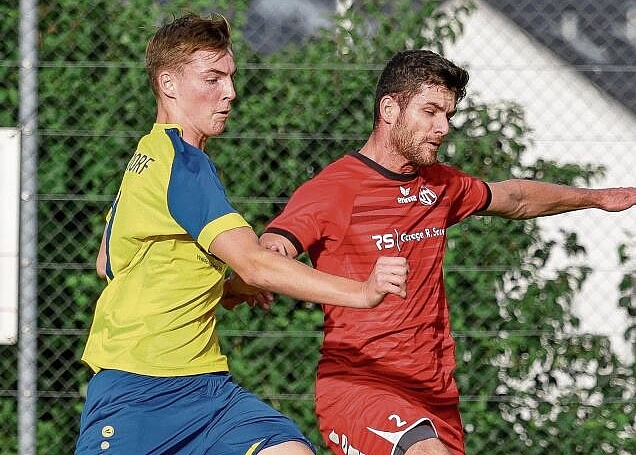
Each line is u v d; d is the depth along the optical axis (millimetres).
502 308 21812
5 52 22156
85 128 21969
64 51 22016
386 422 14336
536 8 25031
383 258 11438
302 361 21875
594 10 24672
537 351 21688
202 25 13125
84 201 21938
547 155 23625
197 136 13367
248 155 21891
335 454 15383
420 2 21891
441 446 13961
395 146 14836
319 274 11836
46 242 21906
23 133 21453
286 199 21859
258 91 21922
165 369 12938
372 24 21938
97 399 12938
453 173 15938
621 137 24031
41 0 22031
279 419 13000
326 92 21906
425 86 14664
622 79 24891
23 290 21406
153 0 21984
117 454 12812
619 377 21797
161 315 12906
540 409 21719
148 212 12688
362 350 14922
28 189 21469
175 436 12922
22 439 21312
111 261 13227
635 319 22141
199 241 12391
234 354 21875
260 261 11992
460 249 21875
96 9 21984
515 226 21875
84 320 22000
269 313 21922
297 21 22500
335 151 21953
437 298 15344
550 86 24703
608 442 21625
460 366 21719
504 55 24953
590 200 17016
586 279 21797
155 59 13211
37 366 21891
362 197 14867
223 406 13109
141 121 22016
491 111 21844
